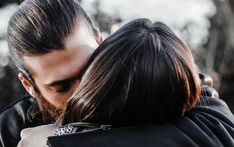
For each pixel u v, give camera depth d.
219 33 6.96
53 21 1.42
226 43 6.88
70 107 1.31
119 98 1.26
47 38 1.39
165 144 1.24
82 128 1.31
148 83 1.26
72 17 1.46
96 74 1.28
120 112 1.27
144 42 1.30
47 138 1.25
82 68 1.39
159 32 1.34
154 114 1.29
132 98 1.26
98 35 1.56
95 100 1.27
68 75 1.39
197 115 1.33
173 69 1.28
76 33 1.42
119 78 1.27
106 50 1.30
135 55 1.28
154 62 1.27
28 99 1.75
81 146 1.23
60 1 1.48
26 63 1.43
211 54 6.85
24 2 1.51
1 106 6.56
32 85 1.47
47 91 1.43
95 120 1.30
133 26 1.35
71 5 1.49
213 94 1.55
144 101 1.27
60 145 1.23
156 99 1.27
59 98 1.42
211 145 1.25
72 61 1.39
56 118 1.47
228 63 6.81
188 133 1.27
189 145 1.25
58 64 1.39
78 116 1.31
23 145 1.38
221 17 7.02
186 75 1.30
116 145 1.24
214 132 1.30
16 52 1.45
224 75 6.80
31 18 1.44
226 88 6.80
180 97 1.29
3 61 6.73
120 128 1.27
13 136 1.68
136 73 1.26
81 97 1.29
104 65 1.28
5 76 6.69
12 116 1.71
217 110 1.38
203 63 6.84
